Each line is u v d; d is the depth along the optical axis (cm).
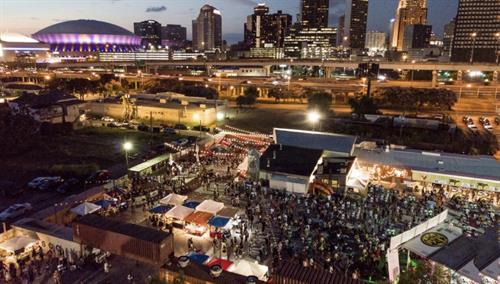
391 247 2712
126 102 9388
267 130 8506
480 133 8000
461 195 4409
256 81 16875
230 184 4750
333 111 10612
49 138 7338
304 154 5166
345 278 2125
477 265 2377
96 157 6162
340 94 13038
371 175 5028
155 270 2845
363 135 7931
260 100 13262
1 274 2797
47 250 3145
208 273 2402
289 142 5666
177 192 4522
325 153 5350
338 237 3338
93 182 4978
